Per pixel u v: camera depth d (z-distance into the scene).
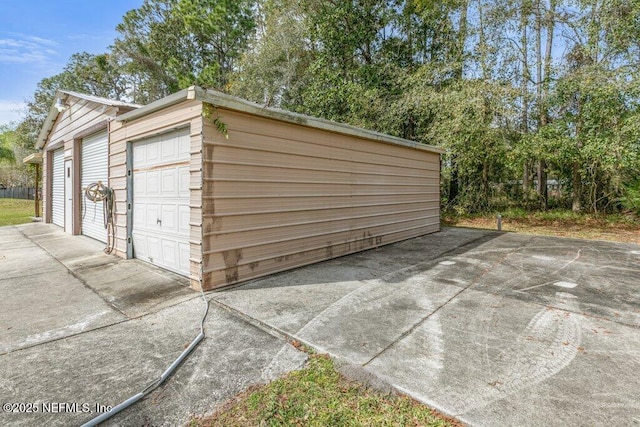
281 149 4.55
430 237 7.81
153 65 17.70
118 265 4.91
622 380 2.03
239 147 4.01
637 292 3.71
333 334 2.67
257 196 4.25
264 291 3.76
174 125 4.11
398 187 7.16
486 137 9.47
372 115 11.45
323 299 3.50
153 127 4.55
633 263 5.09
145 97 19.88
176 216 4.36
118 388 1.98
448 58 11.10
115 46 18.09
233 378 2.09
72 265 5.00
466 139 9.43
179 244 4.33
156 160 4.71
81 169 7.77
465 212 11.69
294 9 13.48
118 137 5.49
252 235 4.21
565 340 2.56
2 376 2.11
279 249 4.57
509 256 5.63
